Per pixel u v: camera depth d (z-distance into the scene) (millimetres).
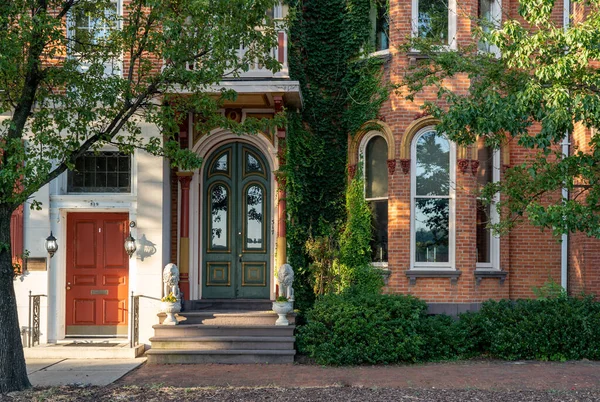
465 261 12594
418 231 12891
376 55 13320
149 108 10320
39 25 8961
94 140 9695
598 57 8648
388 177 13055
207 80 10211
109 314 13125
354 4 13789
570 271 13508
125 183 13148
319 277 13094
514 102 8992
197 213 13406
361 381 9859
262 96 12422
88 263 13180
